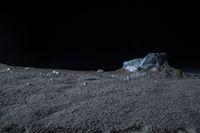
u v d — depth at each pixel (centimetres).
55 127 321
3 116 350
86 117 353
